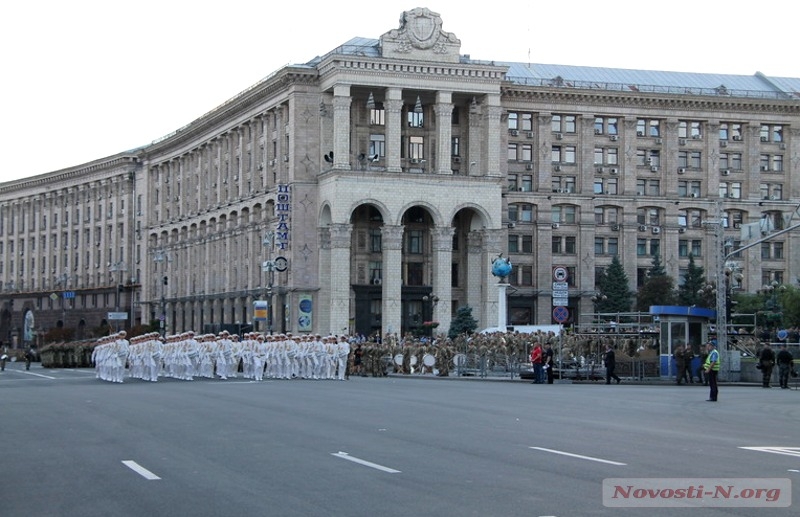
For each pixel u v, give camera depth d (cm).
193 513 1405
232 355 5547
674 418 2958
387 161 9669
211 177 12031
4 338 17100
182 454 2023
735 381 5709
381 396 3834
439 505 1427
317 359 5575
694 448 2109
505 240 10456
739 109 11088
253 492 1563
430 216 10200
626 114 10831
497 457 1939
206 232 12112
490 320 9912
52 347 8594
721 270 5747
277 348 5644
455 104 10250
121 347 5200
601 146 10819
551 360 5331
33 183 16475
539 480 1644
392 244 9638
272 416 2878
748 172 11138
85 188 15425
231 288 11294
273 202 10338
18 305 16800
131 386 4684
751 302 9669
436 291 9788
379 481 1648
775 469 1778
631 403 3634
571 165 10719
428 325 9306
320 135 9931
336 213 9481
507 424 2648
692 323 5803
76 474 1798
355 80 9538
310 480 1669
